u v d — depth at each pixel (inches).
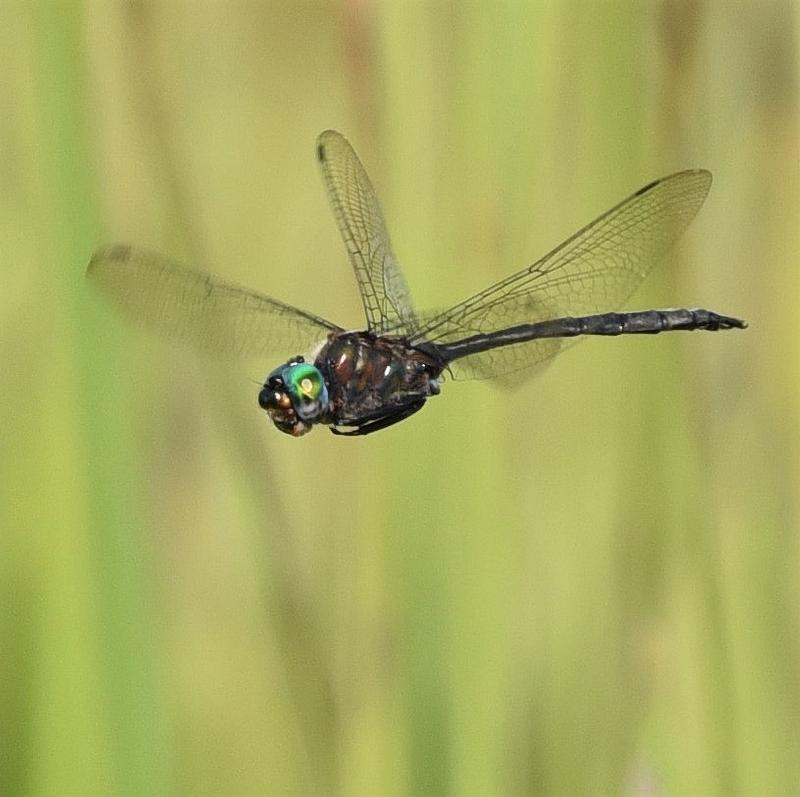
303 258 77.4
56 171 74.7
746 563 75.9
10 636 74.9
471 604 75.0
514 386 75.9
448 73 75.1
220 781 76.3
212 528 76.9
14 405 75.3
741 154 76.4
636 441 75.9
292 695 75.9
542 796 75.6
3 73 75.5
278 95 78.0
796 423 76.2
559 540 75.9
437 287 75.2
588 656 75.8
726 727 75.7
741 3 76.4
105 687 74.8
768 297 76.4
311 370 75.4
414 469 75.0
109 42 75.7
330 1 77.7
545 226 76.0
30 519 75.0
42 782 74.9
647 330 75.9
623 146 75.8
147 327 75.1
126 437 74.9
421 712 74.9
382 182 75.9
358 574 75.4
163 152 75.9
